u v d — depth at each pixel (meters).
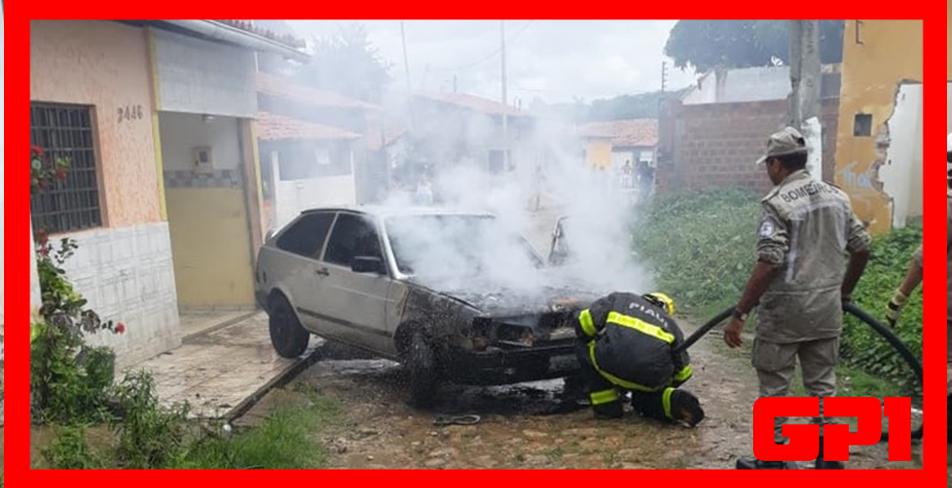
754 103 15.29
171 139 9.14
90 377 5.11
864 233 3.87
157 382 6.17
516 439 4.86
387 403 5.74
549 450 4.62
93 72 6.39
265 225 9.67
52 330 4.91
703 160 15.88
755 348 4.00
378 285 5.87
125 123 6.81
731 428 4.91
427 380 5.41
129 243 6.81
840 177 9.84
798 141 3.79
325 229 6.74
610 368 4.91
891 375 5.51
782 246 3.70
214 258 9.29
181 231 9.27
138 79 6.98
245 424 5.20
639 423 5.07
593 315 4.98
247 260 9.23
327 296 6.39
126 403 4.75
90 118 6.43
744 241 10.24
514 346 5.08
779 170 3.84
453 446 4.76
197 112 7.84
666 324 4.94
